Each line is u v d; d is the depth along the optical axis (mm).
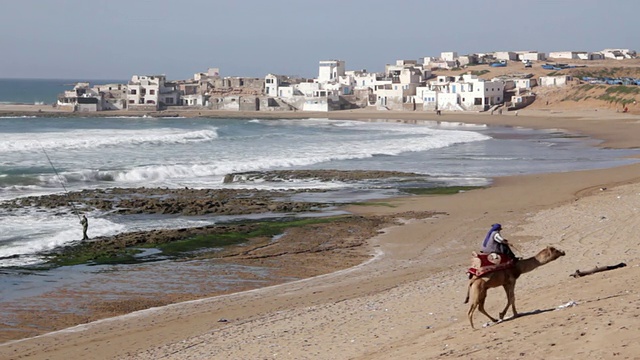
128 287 23016
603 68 177375
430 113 140750
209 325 18297
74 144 68312
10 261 26141
